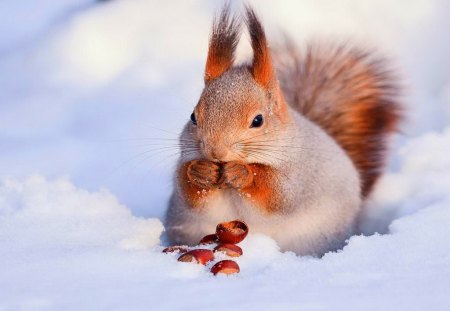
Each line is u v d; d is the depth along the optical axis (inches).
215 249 267.0
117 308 203.0
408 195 377.4
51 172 422.0
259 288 221.8
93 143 454.3
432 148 400.5
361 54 436.5
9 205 314.0
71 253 257.0
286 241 322.0
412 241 269.3
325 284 227.1
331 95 413.4
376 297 213.5
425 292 218.2
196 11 550.0
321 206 326.3
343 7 523.8
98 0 585.3
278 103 305.7
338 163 343.0
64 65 533.3
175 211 330.0
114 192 405.1
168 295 213.9
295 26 514.0
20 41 566.9
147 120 466.0
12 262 246.5
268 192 302.4
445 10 516.7
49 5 601.3
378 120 416.5
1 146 454.0
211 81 310.7
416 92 482.9
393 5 522.9
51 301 209.0
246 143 291.4
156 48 528.1
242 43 474.9
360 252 260.1
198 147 295.0
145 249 274.5
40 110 492.1
